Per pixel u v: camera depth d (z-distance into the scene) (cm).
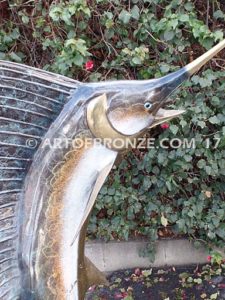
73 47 275
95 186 149
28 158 143
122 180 326
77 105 143
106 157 149
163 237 345
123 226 330
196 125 301
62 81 143
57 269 153
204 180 322
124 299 312
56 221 149
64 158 145
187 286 323
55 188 146
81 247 156
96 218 333
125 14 279
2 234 144
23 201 145
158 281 330
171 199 329
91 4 284
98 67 302
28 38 298
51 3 286
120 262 344
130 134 149
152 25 282
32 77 139
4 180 141
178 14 276
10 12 292
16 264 148
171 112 158
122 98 146
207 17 289
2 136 138
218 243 334
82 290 163
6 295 147
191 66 151
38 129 142
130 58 290
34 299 151
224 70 294
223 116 299
